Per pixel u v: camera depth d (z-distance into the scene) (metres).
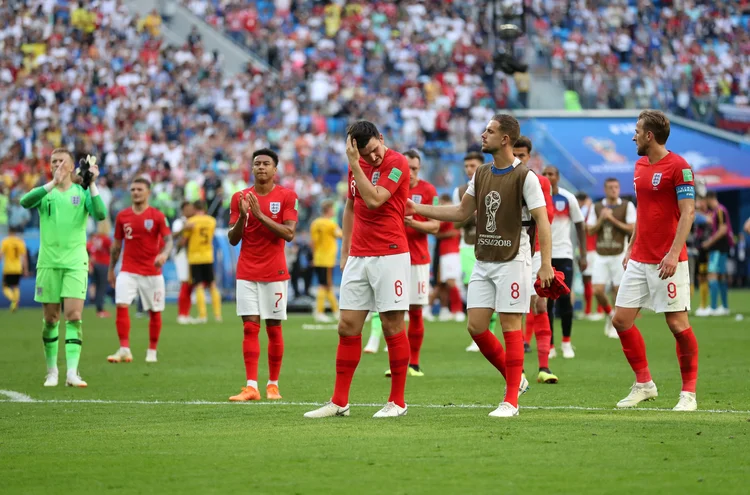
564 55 128.12
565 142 116.06
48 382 37.72
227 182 99.38
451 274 71.00
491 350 28.84
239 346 55.19
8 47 124.88
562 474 20.02
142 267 47.16
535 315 38.19
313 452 22.47
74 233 37.69
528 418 27.56
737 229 121.38
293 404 31.66
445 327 67.56
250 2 141.75
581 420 27.12
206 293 100.06
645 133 30.23
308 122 121.94
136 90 120.50
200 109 122.31
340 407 28.41
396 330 28.25
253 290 33.78
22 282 94.44
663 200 30.11
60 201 37.50
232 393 35.06
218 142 114.38
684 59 141.88
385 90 130.75
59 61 121.94
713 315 75.75
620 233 58.44
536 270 38.34
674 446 22.97
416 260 39.94
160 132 114.44
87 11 130.62
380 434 24.86
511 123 27.84
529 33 123.06
